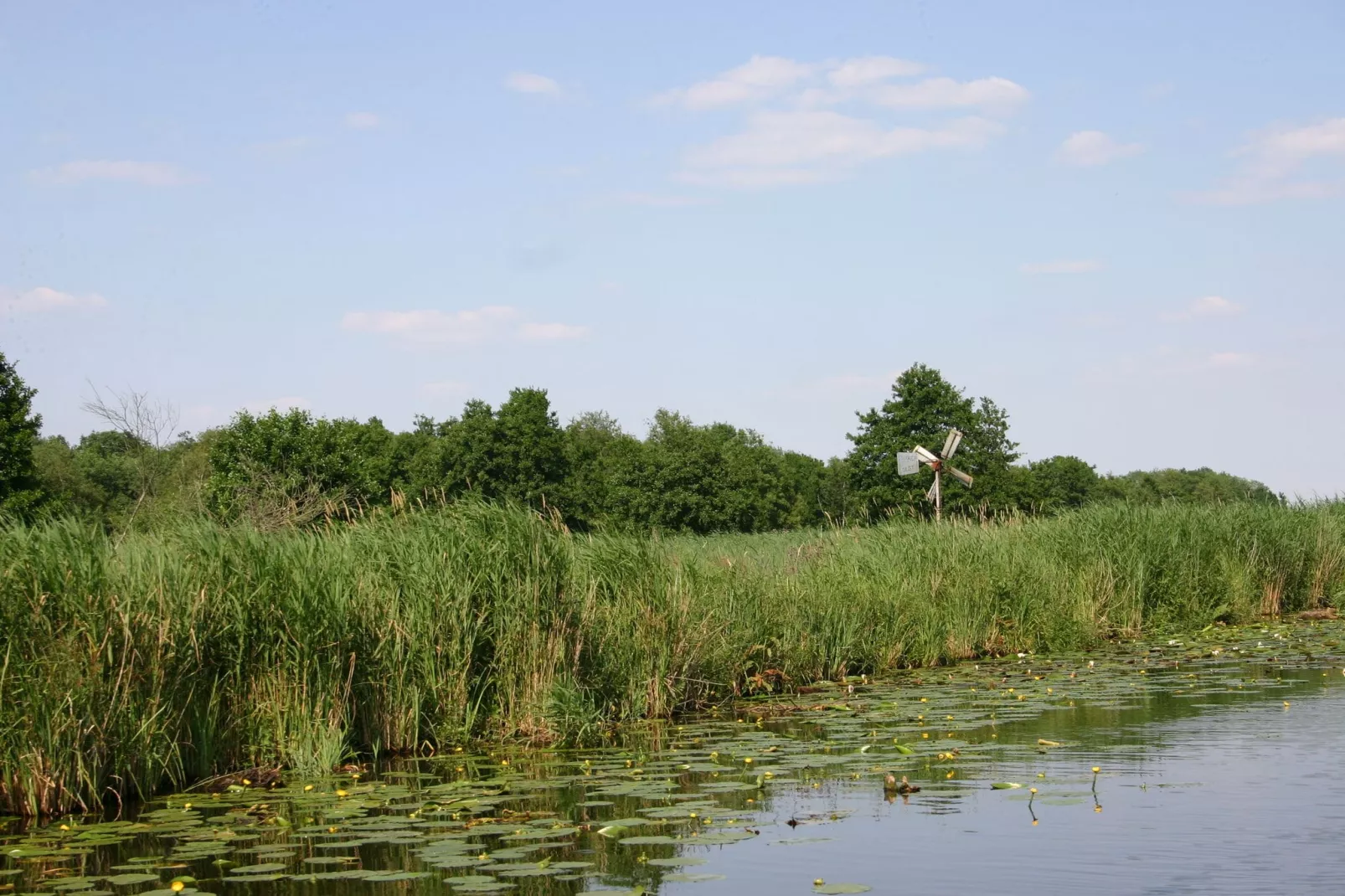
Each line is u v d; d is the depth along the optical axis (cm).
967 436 5625
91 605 984
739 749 1184
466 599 1252
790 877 740
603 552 1450
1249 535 2534
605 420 11294
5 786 927
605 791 991
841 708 1433
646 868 761
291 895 722
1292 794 933
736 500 6084
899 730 1266
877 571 1941
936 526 2202
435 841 835
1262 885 702
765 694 1580
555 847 820
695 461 6144
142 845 842
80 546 1011
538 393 6297
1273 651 1936
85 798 955
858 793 971
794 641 1675
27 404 3869
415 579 1243
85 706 952
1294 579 2602
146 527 1157
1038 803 920
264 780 1052
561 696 1241
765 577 1744
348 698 1162
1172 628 2264
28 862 805
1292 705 1376
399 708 1197
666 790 993
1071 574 2178
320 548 1220
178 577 1061
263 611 1108
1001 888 708
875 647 1811
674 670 1441
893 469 5594
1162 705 1401
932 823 864
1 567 966
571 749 1208
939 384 5653
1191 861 754
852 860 774
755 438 10225
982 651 1962
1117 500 2611
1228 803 906
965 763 1082
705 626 1486
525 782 1034
